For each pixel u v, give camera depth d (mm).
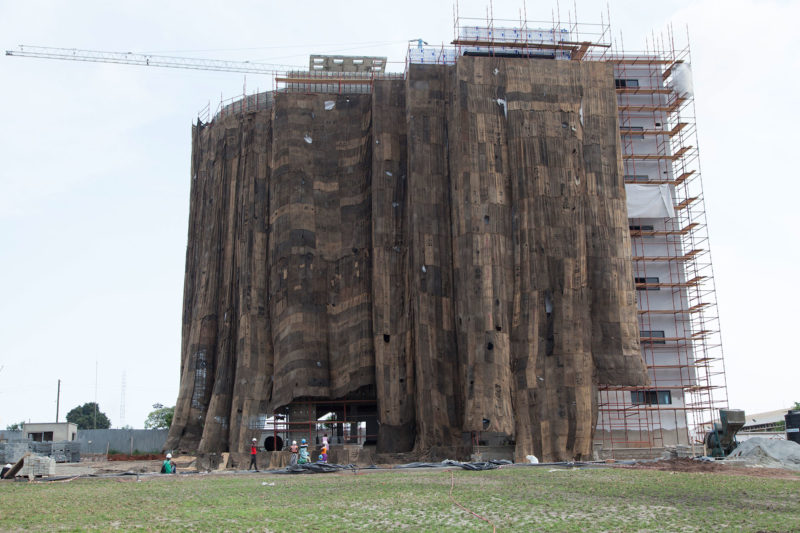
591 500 27125
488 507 25516
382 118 73625
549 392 64562
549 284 66875
